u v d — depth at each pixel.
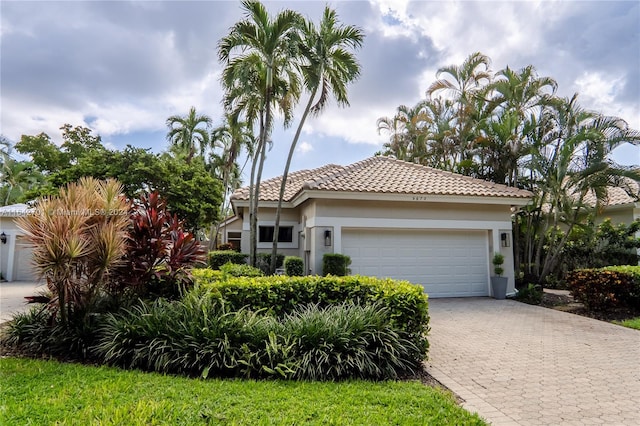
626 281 11.23
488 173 18.25
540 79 17.17
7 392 4.49
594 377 6.00
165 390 4.67
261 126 14.36
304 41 12.37
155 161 19.12
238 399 4.47
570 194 15.23
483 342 8.06
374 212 13.56
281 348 5.52
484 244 14.51
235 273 9.88
